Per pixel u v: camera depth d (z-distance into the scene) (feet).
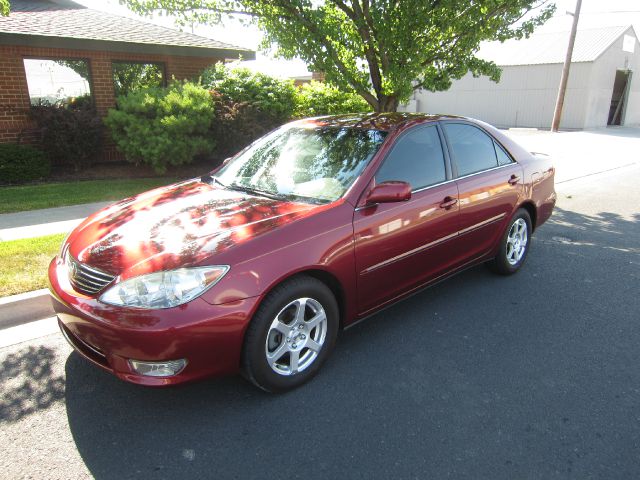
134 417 9.24
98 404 9.62
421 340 12.12
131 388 10.15
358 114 14.26
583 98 85.30
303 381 10.16
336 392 9.98
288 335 9.70
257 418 9.20
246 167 13.26
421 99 105.60
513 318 13.32
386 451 8.33
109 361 8.67
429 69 24.72
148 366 8.44
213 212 10.61
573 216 25.07
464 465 8.00
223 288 8.62
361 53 23.20
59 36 31.32
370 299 11.38
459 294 14.92
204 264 8.64
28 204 23.30
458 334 12.42
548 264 17.63
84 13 39.55
